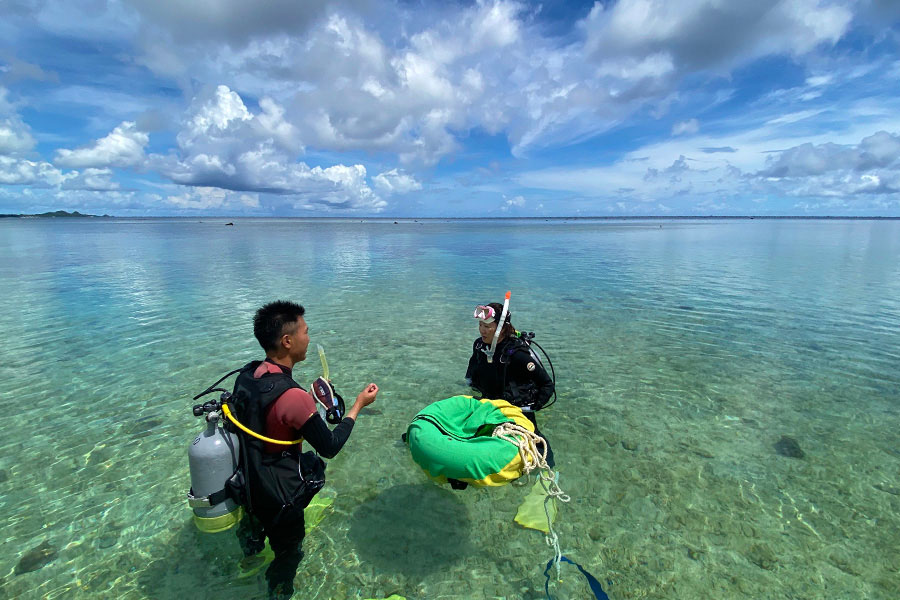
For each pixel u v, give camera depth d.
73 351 6.78
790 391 5.32
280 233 51.06
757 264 18.22
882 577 2.65
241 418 2.47
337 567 2.79
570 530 3.08
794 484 3.56
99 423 4.56
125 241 33.12
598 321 8.64
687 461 3.89
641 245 30.27
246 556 2.83
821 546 2.91
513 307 9.94
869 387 5.43
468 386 5.57
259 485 2.42
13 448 4.08
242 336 7.59
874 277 14.29
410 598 2.56
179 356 6.57
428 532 3.09
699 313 9.31
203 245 29.48
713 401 5.06
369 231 59.06
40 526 3.10
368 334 7.83
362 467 3.86
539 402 3.86
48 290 11.91
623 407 4.92
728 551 2.88
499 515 3.25
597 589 2.60
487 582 2.67
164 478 3.66
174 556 2.85
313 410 2.46
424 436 3.07
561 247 28.72
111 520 3.17
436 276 15.03
